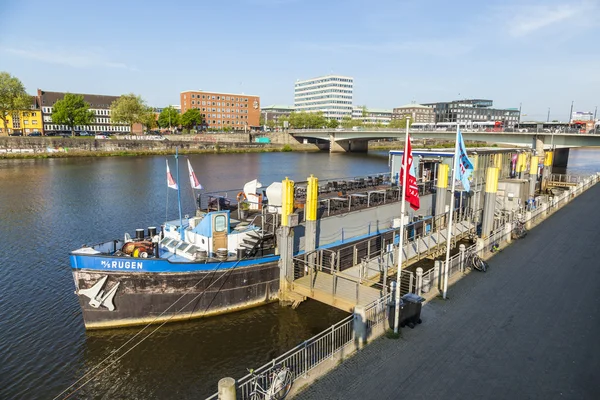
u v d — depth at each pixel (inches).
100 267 711.1
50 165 3238.2
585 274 837.2
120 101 5032.0
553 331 601.9
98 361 665.0
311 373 493.4
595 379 485.7
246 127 7145.7
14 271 1037.2
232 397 396.2
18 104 4138.8
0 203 1831.9
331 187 1330.0
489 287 770.2
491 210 1146.7
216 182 2527.1
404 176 595.8
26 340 721.0
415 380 479.5
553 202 1489.9
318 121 7066.9
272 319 798.5
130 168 3127.5
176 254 839.7
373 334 582.2
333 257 854.5
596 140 2719.0
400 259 584.1
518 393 458.9
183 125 6279.5
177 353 687.1
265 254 865.5
